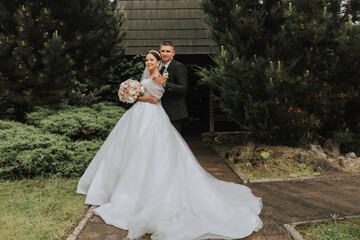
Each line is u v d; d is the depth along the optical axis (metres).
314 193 3.73
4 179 4.02
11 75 5.88
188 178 2.85
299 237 2.38
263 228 2.61
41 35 5.63
